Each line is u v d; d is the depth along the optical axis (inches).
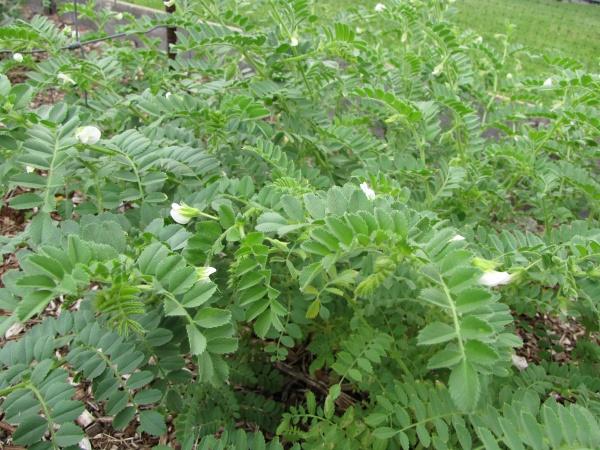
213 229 58.5
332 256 48.9
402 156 91.7
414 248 49.1
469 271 45.9
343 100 141.6
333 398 65.4
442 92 100.7
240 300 57.8
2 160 65.7
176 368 56.7
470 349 41.6
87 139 60.9
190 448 57.0
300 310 68.3
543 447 44.3
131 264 47.9
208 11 113.0
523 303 80.2
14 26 102.0
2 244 64.1
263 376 83.6
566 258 71.0
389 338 67.4
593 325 85.4
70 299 54.6
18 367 50.1
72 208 68.7
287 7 97.9
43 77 103.4
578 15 370.3
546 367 79.5
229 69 105.6
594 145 99.5
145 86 120.3
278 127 102.3
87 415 88.0
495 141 130.8
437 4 128.9
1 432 82.4
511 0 398.3
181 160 73.3
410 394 61.3
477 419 55.7
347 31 91.3
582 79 89.4
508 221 116.3
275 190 64.0
